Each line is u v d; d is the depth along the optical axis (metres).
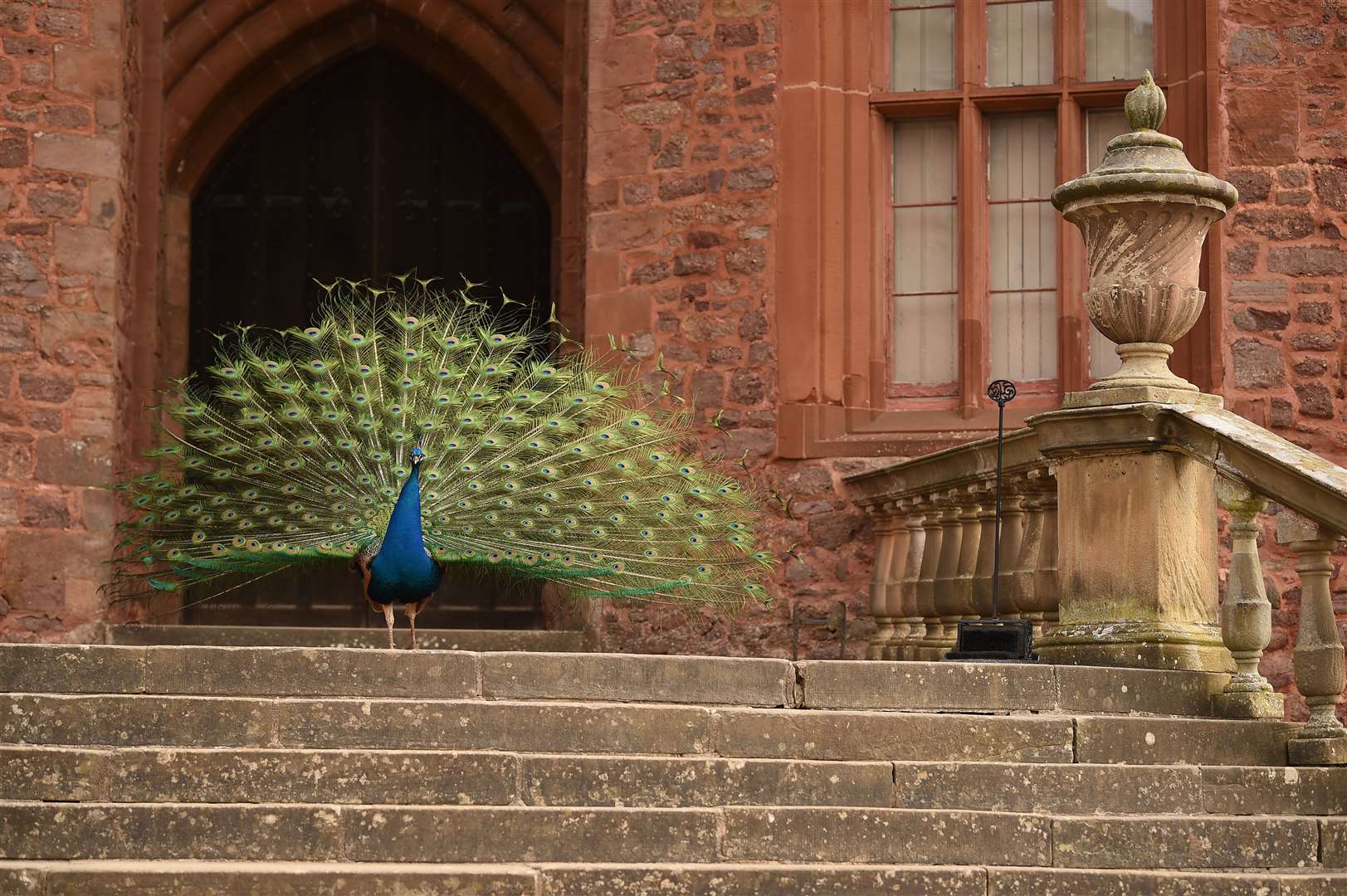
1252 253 11.95
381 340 11.18
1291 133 12.02
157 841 6.35
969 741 7.30
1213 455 8.07
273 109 15.76
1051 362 12.75
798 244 12.65
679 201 12.94
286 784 6.62
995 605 8.73
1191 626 8.30
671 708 7.12
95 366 12.92
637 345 12.91
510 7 15.21
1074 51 12.74
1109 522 8.42
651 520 10.82
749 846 6.64
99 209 13.05
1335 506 7.41
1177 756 7.52
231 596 15.13
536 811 6.53
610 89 13.20
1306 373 11.85
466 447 10.82
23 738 6.82
